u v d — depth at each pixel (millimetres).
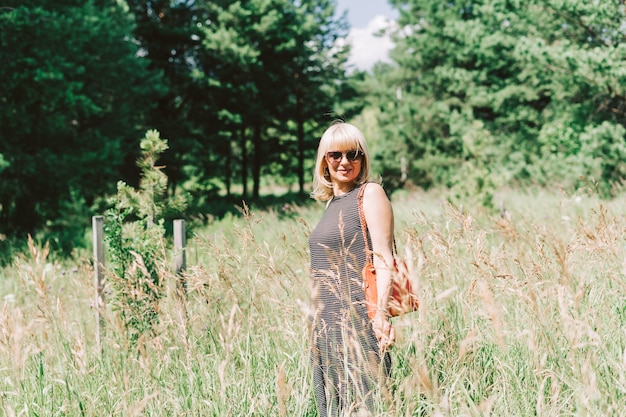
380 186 2363
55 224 14273
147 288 3783
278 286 3137
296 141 32250
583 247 2855
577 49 13578
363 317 2285
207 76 24219
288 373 2715
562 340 2418
